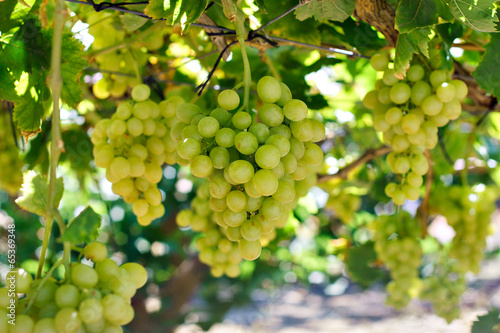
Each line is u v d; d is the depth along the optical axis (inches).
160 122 27.1
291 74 37.0
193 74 41.6
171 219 91.7
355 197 51.0
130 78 34.9
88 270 19.7
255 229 21.3
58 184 21.7
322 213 79.8
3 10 25.5
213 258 30.9
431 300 45.4
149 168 26.6
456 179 55.3
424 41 25.1
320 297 190.2
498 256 153.7
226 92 22.3
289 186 21.6
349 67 44.7
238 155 21.7
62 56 26.5
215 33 28.0
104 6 26.0
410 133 27.0
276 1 30.4
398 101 27.3
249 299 118.8
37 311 19.4
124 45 30.6
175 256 98.7
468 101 38.0
